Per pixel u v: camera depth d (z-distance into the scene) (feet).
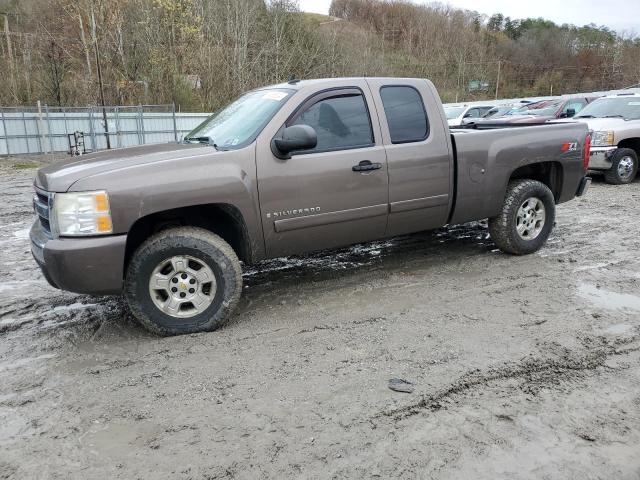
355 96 14.79
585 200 29.68
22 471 8.02
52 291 16.08
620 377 10.41
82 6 88.99
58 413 9.52
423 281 16.25
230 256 12.83
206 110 109.29
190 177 12.33
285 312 14.07
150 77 106.93
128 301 12.37
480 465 8.00
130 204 11.73
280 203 13.50
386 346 11.84
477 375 10.49
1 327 13.37
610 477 7.75
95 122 77.05
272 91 15.02
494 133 17.06
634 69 217.56
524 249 18.43
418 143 15.51
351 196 14.44
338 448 8.39
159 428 9.02
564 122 19.67
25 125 72.54
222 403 9.73
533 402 9.58
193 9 123.13
